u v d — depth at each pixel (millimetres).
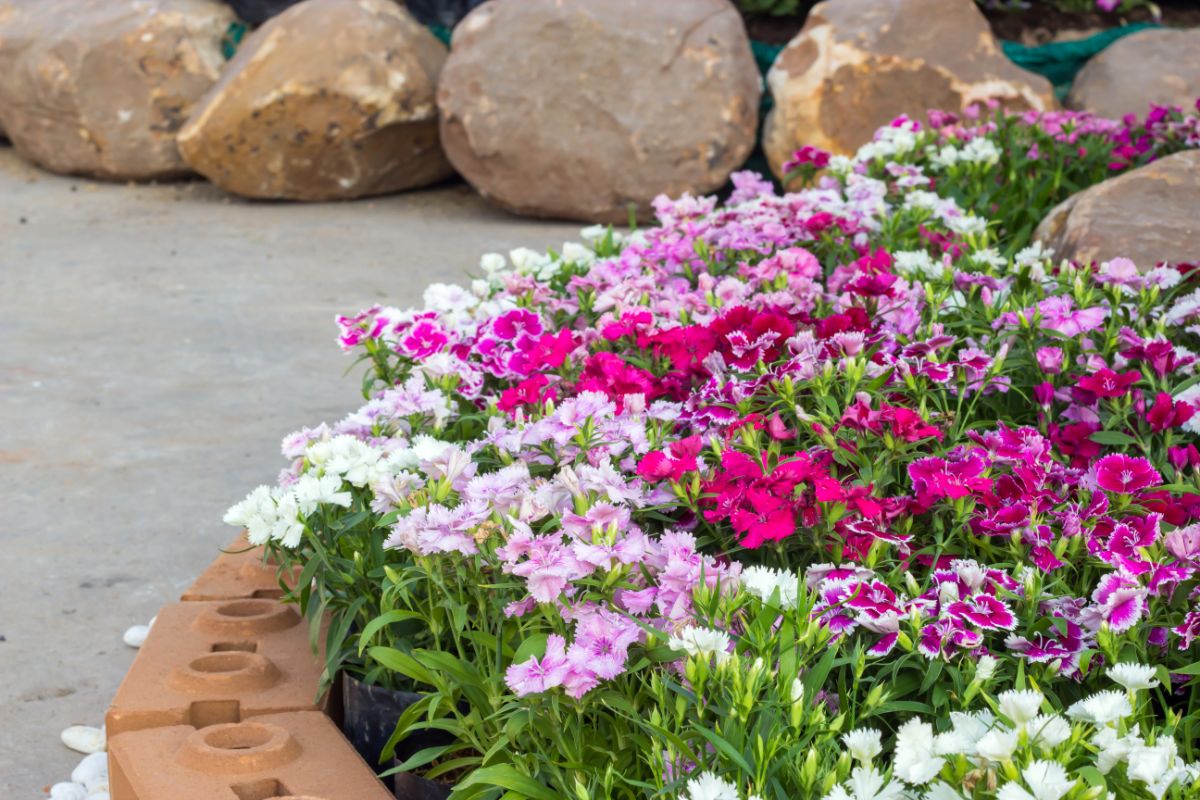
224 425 5871
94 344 7160
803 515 2627
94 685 3660
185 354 6984
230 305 8031
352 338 3807
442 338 3604
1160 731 2215
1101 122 7023
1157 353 3223
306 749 2646
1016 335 3611
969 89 10094
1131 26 11555
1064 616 2391
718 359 3322
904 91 10195
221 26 12234
